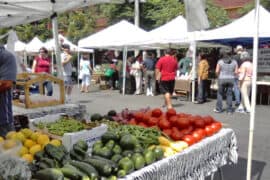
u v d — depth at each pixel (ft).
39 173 8.93
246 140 25.32
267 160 20.70
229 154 15.72
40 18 26.45
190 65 50.88
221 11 76.79
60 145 11.09
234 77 36.96
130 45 53.01
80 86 70.90
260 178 17.74
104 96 53.98
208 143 13.75
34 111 17.97
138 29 53.57
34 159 10.39
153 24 87.20
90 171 9.39
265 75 45.83
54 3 21.84
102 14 96.22
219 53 60.29
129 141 11.37
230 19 79.77
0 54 15.40
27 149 10.83
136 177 9.89
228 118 34.19
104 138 11.69
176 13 79.05
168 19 80.02
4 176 7.89
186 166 12.26
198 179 13.08
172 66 38.09
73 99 50.01
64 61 39.50
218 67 37.11
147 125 14.62
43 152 10.46
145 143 12.19
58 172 8.94
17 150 8.63
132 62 59.82
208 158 13.83
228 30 41.57
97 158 10.26
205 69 44.47
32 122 13.60
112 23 92.27
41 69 36.58
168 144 12.47
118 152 11.05
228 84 36.99
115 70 66.03
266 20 38.96
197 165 13.01
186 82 48.29
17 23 28.14
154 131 13.17
